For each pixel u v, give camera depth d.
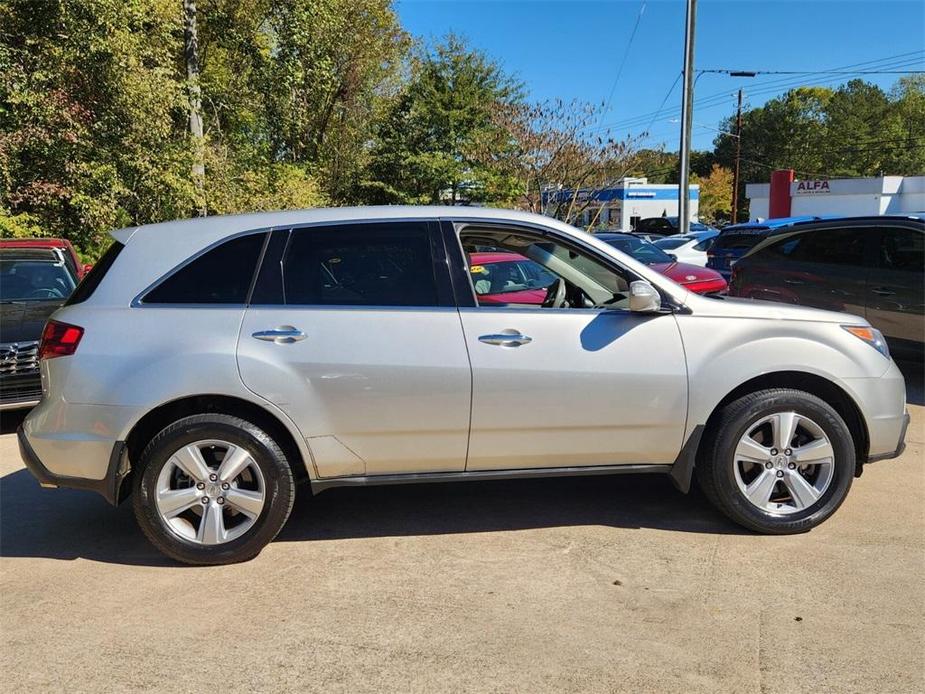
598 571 3.54
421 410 3.62
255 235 3.71
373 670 2.77
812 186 41.12
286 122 19.17
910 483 4.64
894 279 7.04
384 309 3.64
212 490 3.62
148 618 3.18
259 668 2.80
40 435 3.59
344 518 4.30
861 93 77.62
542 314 3.73
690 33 21.25
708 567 3.55
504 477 3.80
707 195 66.88
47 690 2.68
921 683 2.63
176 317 3.56
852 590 3.30
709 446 3.86
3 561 3.78
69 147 10.94
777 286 8.18
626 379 3.70
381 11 23.14
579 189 18.17
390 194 26.98
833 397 3.98
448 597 3.32
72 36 10.80
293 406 3.54
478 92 26.31
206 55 18.06
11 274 6.73
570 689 2.63
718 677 2.69
